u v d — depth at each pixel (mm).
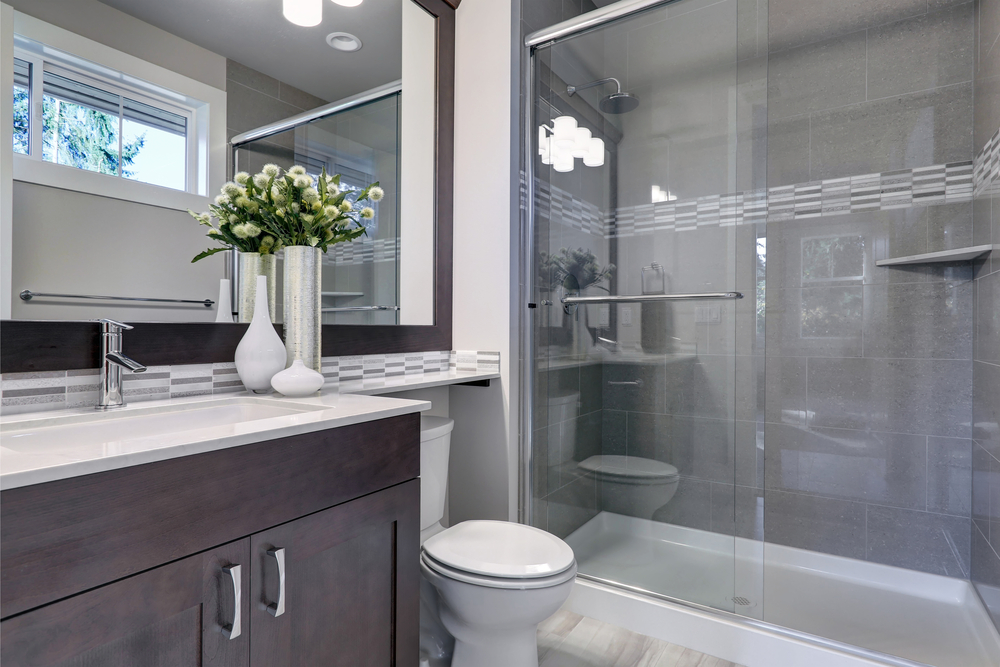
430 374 1992
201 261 1314
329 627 986
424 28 2010
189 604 765
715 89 1800
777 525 2352
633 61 1928
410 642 1179
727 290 1776
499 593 1281
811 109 2281
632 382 1914
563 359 2021
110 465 676
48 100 1062
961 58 2023
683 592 1784
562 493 2016
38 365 1025
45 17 1064
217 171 1353
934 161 2068
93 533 666
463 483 2102
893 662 1469
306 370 1292
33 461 645
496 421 2021
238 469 831
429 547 1444
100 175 1139
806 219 2295
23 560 606
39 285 1043
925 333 2090
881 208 2158
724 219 1783
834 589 2076
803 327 2307
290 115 1535
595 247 1981
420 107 1993
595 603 1896
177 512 752
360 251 1739
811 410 2291
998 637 1632
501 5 2049
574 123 2018
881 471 2162
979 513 1899
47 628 625
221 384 1345
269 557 867
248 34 1438
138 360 1175
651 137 1899
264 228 1436
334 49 1669
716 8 1798
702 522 1782
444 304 2092
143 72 1218
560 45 2039
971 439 2010
